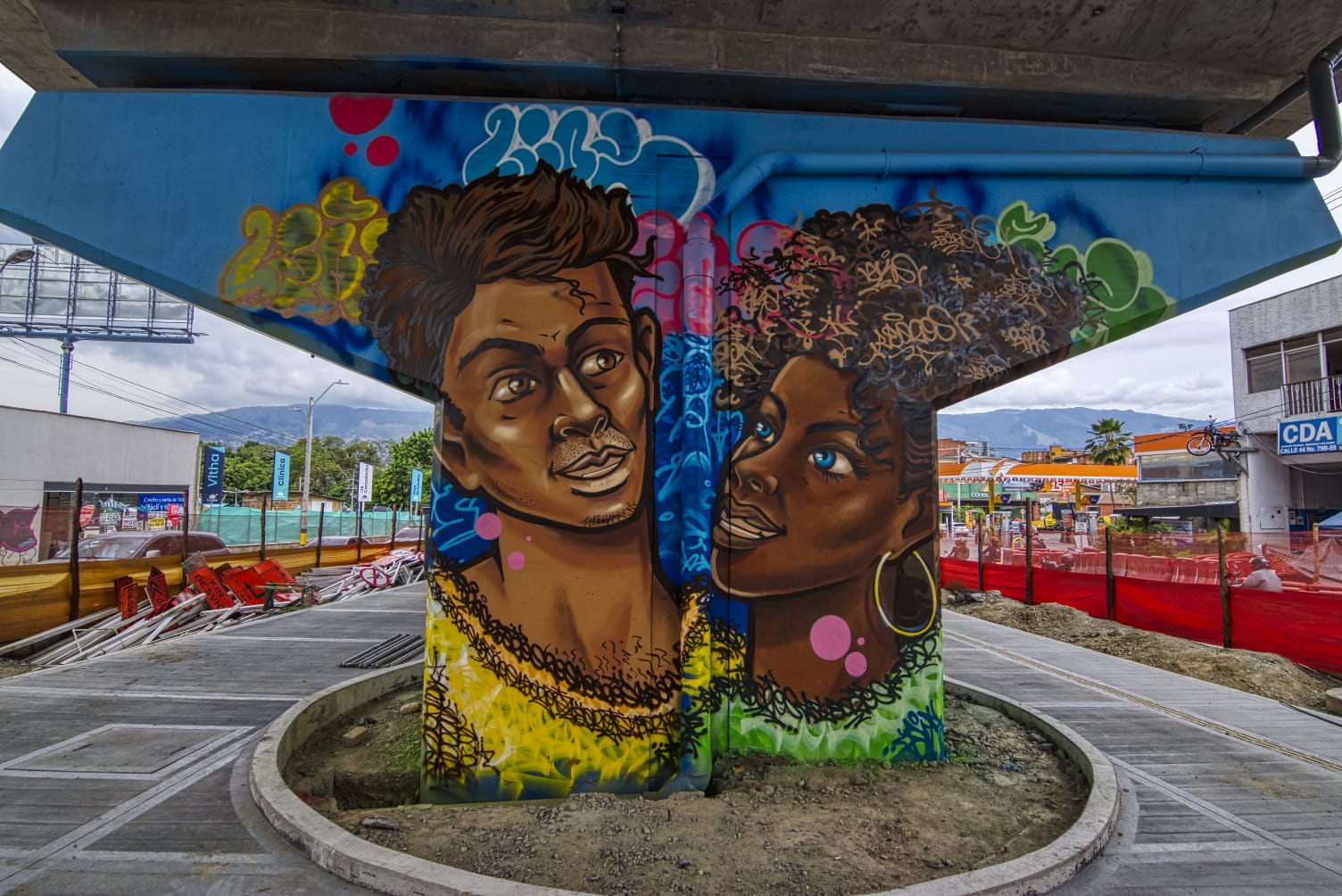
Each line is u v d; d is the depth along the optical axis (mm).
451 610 4465
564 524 4551
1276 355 24078
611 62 4926
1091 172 5090
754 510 4785
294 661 8086
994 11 4773
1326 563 11594
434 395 4859
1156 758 5219
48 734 5352
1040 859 3396
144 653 8523
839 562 4812
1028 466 41844
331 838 3473
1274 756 5266
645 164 4855
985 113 5605
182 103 4777
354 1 4703
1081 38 5059
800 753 4734
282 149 4762
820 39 5059
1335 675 8258
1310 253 5211
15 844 3584
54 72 5480
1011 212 5102
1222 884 3428
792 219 4988
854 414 4906
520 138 4801
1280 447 22844
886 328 4973
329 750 5367
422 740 4895
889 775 4629
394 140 4777
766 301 4922
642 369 4691
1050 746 5402
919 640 4848
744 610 4738
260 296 4676
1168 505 32062
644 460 4625
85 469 25359
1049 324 5039
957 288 5031
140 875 3301
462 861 3428
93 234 4660
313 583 16672
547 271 4719
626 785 4445
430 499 4547
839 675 4777
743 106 5441
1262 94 5480
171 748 5039
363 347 4660
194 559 12891
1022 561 16781
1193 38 5062
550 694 4461
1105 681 7723
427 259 4703
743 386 4859
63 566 10195
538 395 4621
